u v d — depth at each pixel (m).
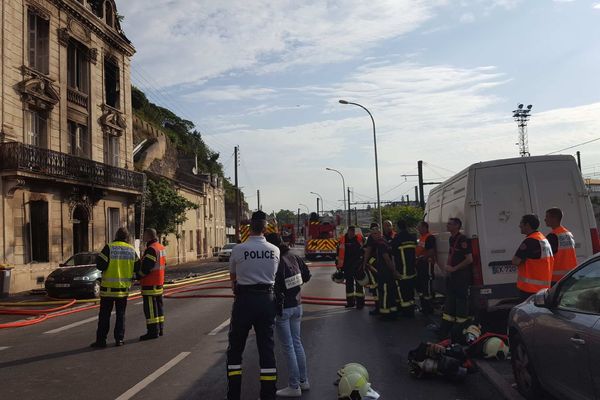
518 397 5.62
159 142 51.47
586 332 4.20
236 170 54.62
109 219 29.92
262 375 5.43
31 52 24.20
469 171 8.79
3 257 21.09
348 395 5.59
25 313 13.56
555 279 7.31
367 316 11.46
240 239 23.03
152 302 9.38
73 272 17.22
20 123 22.88
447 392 5.99
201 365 7.33
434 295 11.66
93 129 28.95
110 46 31.34
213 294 16.14
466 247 8.23
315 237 38.97
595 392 4.09
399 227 11.18
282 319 6.02
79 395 6.01
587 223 8.55
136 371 7.05
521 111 55.22
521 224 6.99
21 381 6.69
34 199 23.09
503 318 9.46
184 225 47.59
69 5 26.50
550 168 8.69
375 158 34.69
